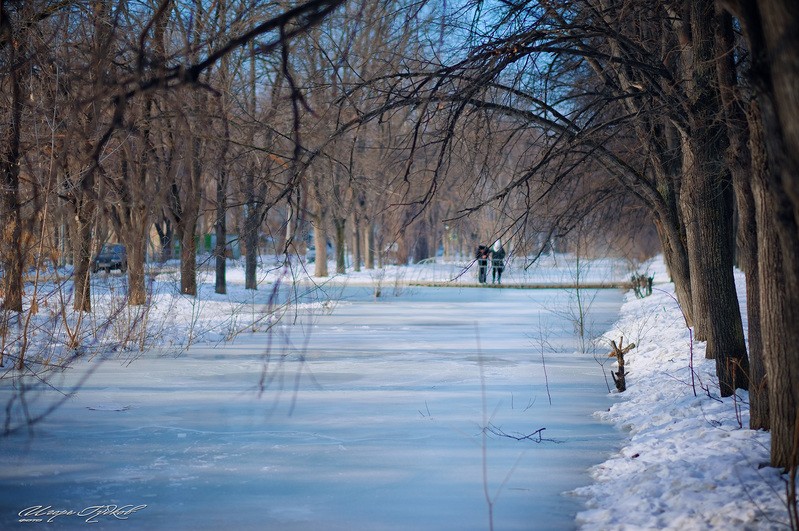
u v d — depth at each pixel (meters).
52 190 20.83
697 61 19.27
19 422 17.39
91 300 33.56
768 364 11.30
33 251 23.00
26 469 13.80
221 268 51.34
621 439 15.63
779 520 9.15
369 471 13.59
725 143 19.70
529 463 13.98
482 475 13.30
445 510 11.53
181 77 9.31
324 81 24.42
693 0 19.20
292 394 20.80
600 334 34.03
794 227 9.33
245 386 21.94
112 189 21.28
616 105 26.03
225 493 12.45
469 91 17.17
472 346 30.84
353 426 17.00
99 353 27.22
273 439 15.88
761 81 9.27
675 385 19.08
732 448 12.60
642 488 11.40
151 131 25.53
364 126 22.48
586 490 12.19
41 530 10.86
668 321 31.83
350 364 26.12
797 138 7.84
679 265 27.45
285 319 40.34
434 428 16.78
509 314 45.25
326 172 25.98
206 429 16.75
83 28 23.30
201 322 36.31
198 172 25.17
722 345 17.86
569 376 23.39
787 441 11.06
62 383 22.23
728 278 18.11
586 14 19.55
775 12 7.86
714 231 18.64
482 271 73.06
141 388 21.58
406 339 33.22
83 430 16.69
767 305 11.33
